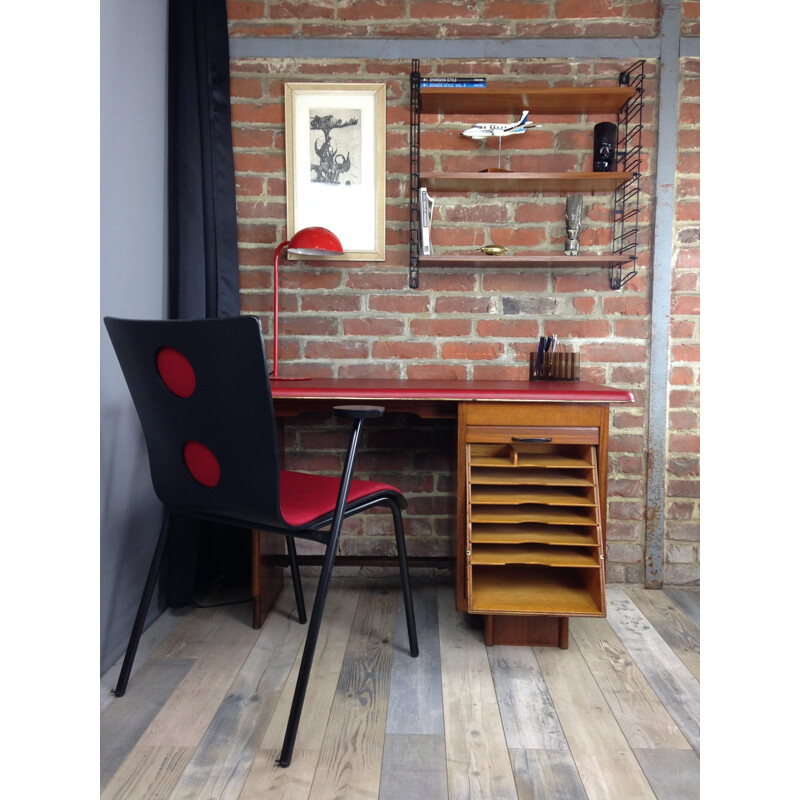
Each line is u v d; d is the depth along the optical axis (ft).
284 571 7.46
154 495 6.27
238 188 7.26
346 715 4.67
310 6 7.11
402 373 7.40
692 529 7.36
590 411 5.69
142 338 4.25
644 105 7.11
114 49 5.32
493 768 4.09
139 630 4.95
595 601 5.58
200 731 4.45
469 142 7.20
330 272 7.34
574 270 7.29
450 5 7.08
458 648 5.75
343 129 7.19
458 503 5.78
